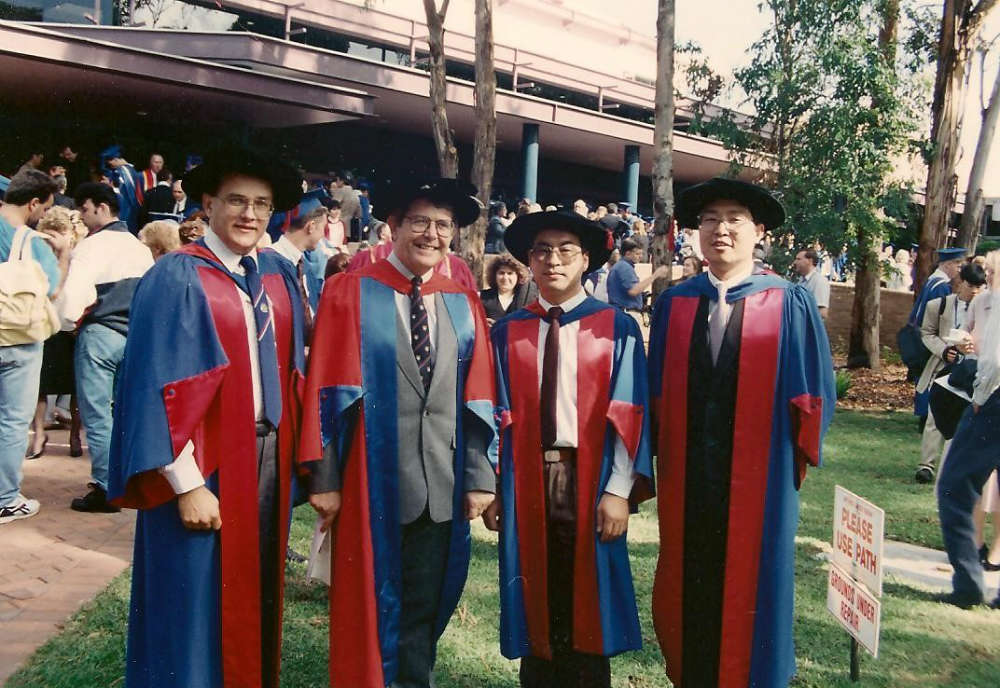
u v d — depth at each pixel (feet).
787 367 10.48
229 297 9.34
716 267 10.86
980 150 46.50
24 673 11.30
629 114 76.28
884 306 54.19
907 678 12.49
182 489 8.89
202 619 9.11
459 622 13.80
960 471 15.47
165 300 9.04
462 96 56.29
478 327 10.65
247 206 9.37
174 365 8.87
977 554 15.48
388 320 10.14
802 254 34.27
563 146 73.56
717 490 10.54
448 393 10.24
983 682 12.42
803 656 13.09
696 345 10.69
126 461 8.74
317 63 48.29
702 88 44.80
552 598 10.64
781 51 39.88
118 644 12.14
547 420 10.56
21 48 35.76
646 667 12.48
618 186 91.56
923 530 19.94
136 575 9.41
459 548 10.48
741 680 10.41
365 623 9.91
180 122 51.96
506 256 22.02
